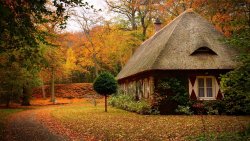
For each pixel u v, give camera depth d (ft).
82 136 45.73
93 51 167.12
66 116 78.79
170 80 79.97
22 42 50.03
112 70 191.72
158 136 44.75
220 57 80.69
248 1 88.17
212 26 88.69
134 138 43.55
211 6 103.65
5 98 124.77
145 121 63.67
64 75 179.32
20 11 40.86
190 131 48.39
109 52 169.68
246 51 41.37
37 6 41.60
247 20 44.68
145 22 158.10
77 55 180.96
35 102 160.15
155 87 80.12
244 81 41.32
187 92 80.18
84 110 99.45
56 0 41.57
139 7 151.02
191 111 79.25
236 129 49.14
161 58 79.66
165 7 143.23
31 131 51.55
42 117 78.23
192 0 121.80
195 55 81.05
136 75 97.19
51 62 128.36
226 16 95.61
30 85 114.52
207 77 80.43
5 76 95.91
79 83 192.54
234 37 42.11
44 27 75.36
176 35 85.25
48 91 185.57
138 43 155.84
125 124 59.00
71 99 176.76
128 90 113.39
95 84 91.15
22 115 85.46
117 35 162.50
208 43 82.69
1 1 36.47
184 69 78.33
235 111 77.77
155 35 110.73
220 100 78.84
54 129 53.93
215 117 70.90
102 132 49.29
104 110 97.55
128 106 93.50
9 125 60.44
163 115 77.15
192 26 87.66
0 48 51.24
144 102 83.20
